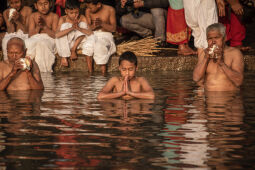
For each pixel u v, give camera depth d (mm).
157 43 11602
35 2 11359
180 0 10828
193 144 3297
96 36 10641
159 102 5379
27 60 6605
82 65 10812
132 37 12539
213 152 3088
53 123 4086
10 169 2758
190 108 4902
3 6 12867
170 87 6934
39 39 10547
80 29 10555
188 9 9422
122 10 11648
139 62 10336
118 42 12281
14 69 6605
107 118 4320
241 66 6562
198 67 6730
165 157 2979
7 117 4402
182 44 11039
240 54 6660
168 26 11133
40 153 3080
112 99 5672
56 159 2939
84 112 4672
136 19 11789
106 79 8414
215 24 6523
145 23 11820
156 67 10508
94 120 4223
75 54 10789
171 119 4254
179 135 3578
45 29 10789
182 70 10445
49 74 9680
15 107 5043
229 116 4387
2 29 11906
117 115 4484
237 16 10844
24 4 11789
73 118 4332
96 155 3027
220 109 4816
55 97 5891
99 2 10594
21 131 3756
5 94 6234
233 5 10305
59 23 10844
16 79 6852
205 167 2781
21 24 11031
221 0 9508
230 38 10992
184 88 6809
